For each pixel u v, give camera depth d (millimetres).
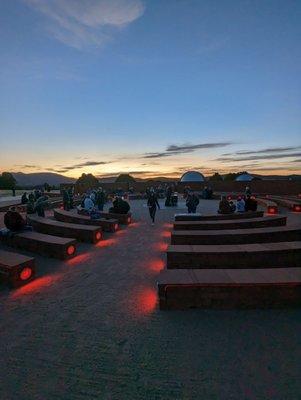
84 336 5031
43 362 4348
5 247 11344
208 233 11039
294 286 5750
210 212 22906
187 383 3828
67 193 23828
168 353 4480
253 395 3594
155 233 14227
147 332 5109
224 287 5797
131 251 10836
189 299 5867
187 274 6348
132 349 4609
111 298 6633
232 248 8758
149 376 3982
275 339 4777
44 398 3643
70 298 6672
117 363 4277
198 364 4199
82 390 3760
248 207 18500
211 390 3693
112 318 5664
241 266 8414
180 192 53250
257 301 5801
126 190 53375
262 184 49125
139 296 6715
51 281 7793
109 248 11359
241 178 59375
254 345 4625
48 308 6168
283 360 4234
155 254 10359
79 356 4465
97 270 8672
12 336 5086
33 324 5488
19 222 11578
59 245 9688
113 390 3744
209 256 8398
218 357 4352
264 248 8719
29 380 3973
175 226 13578
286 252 8453
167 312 5836
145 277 8008
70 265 9180
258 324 5262
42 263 9398
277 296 5773
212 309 5848
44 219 14906
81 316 5781
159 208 25578
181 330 5141
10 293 7016
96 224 15031
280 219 14266
